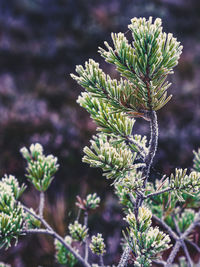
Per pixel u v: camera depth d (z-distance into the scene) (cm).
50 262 325
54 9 976
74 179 455
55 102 673
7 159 482
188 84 708
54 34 916
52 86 715
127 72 87
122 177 96
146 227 100
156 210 156
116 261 312
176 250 140
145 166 100
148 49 82
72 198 421
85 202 152
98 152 96
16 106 602
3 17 929
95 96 94
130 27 84
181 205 151
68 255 173
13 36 887
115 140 104
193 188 95
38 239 345
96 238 128
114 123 103
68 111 617
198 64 811
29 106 606
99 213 387
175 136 514
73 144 503
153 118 95
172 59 87
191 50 872
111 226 362
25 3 990
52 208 383
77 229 150
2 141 508
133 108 96
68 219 366
